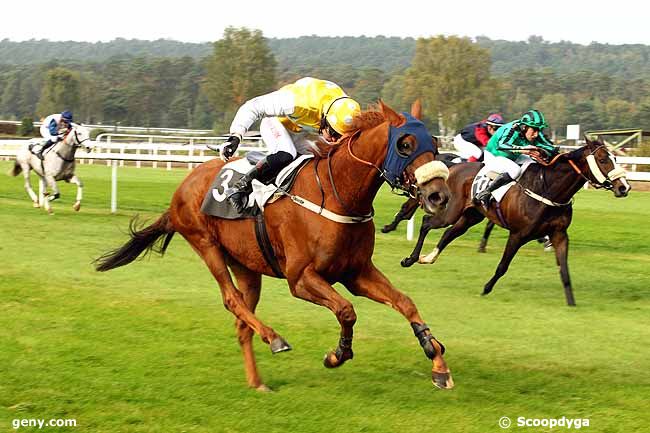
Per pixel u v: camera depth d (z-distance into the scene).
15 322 8.05
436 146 5.67
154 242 7.46
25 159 17.81
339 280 6.17
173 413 5.64
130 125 96.50
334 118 6.26
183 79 100.62
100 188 23.56
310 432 5.34
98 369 6.59
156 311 8.67
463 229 11.20
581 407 5.82
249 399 5.95
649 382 6.52
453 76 50.03
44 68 128.75
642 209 20.73
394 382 6.40
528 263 12.45
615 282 11.01
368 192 5.82
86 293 9.50
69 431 5.32
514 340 7.85
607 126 90.75
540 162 9.62
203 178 6.93
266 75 55.69
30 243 13.08
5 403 5.79
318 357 7.10
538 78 116.50
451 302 9.56
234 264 6.91
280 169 6.30
